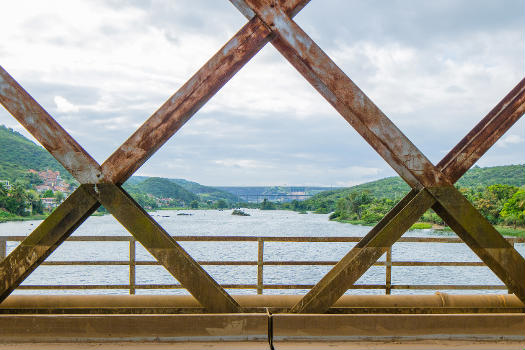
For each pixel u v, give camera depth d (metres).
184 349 2.77
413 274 41.41
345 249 63.06
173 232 82.38
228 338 2.90
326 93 2.87
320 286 2.98
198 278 2.82
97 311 2.98
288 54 2.74
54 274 40.12
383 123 2.70
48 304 3.51
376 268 44.94
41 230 2.66
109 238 4.52
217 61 2.63
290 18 2.60
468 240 2.89
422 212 2.82
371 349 2.83
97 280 36.78
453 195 2.81
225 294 2.88
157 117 2.65
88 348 2.78
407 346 2.91
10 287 2.66
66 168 2.65
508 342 3.02
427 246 58.44
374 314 2.99
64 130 2.64
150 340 2.88
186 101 2.65
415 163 2.77
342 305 3.60
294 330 2.92
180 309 2.99
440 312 3.19
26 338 2.86
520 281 2.87
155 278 38.53
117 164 2.67
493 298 3.48
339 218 122.62
